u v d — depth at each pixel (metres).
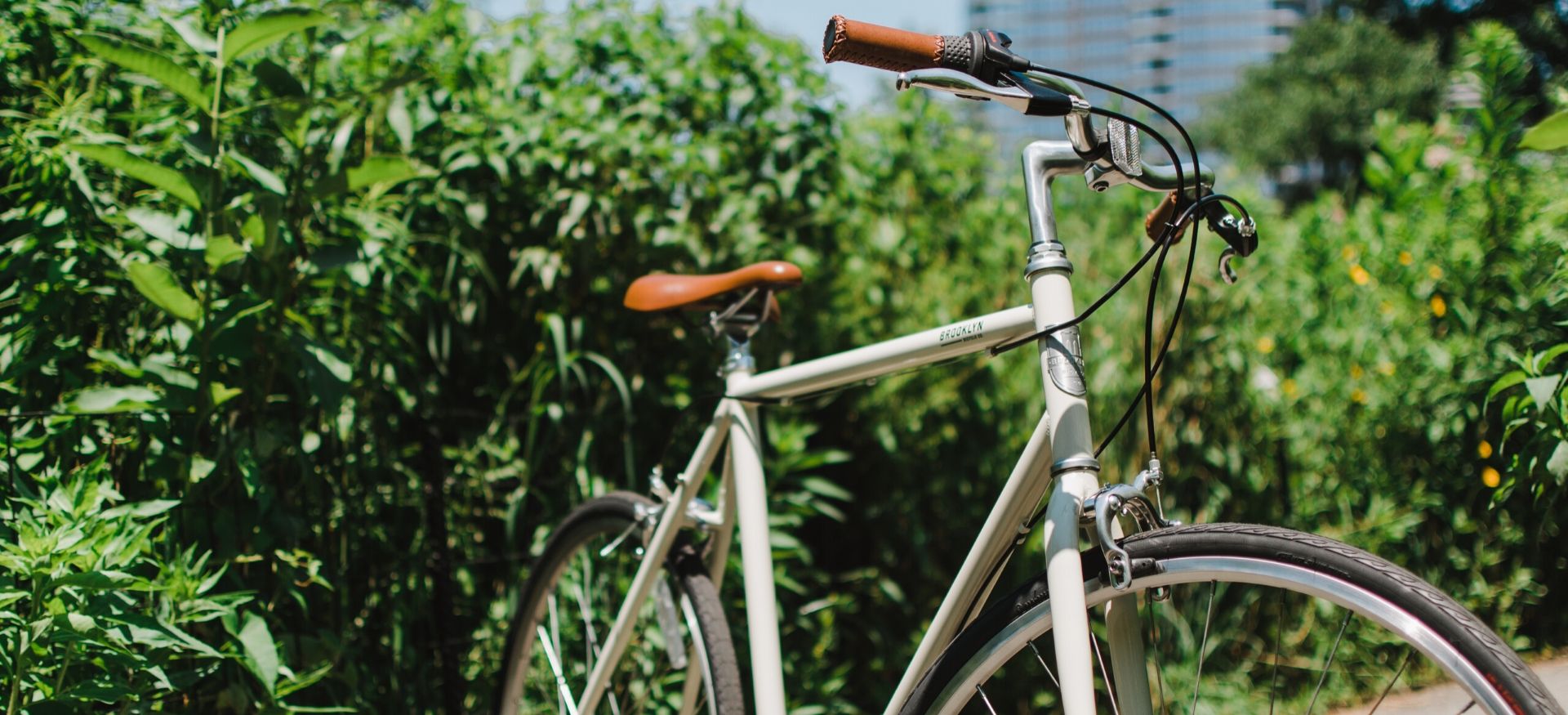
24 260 1.49
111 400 1.40
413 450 1.95
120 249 1.57
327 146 1.75
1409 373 2.43
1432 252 2.45
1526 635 2.41
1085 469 1.02
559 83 2.11
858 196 2.31
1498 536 2.36
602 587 1.98
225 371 1.59
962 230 2.61
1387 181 2.73
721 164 2.14
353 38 1.61
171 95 1.71
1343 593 0.87
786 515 2.21
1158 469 1.02
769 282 1.41
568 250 2.06
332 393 1.51
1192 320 2.44
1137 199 2.70
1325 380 2.52
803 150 2.24
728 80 2.18
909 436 2.45
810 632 2.30
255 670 1.32
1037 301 1.07
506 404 2.12
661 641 1.89
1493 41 2.37
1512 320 2.25
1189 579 0.96
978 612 1.19
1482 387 2.25
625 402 1.94
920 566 2.47
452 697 1.80
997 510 1.13
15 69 1.61
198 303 1.43
